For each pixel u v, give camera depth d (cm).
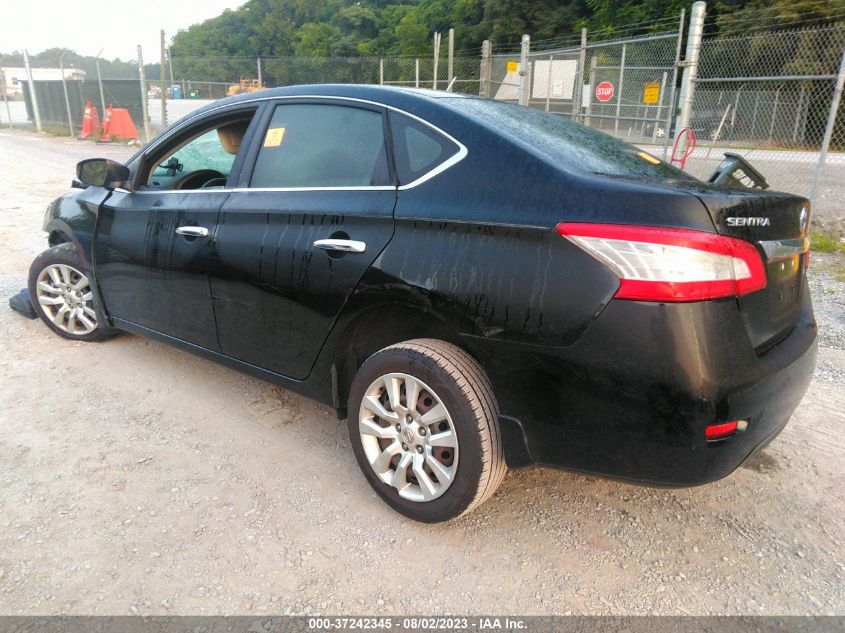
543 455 221
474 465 227
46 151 1778
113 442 313
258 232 290
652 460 202
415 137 254
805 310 259
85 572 226
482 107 273
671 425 195
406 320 257
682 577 232
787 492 284
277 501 270
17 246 696
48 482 279
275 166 300
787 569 237
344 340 268
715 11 2492
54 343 432
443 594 221
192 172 364
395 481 253
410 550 243
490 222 220
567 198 210
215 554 237
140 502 266
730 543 251
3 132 2592
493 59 1396
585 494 280
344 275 256
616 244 196
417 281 233
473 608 216
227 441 317
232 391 371
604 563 238
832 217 898
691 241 191
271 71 1819
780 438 330
